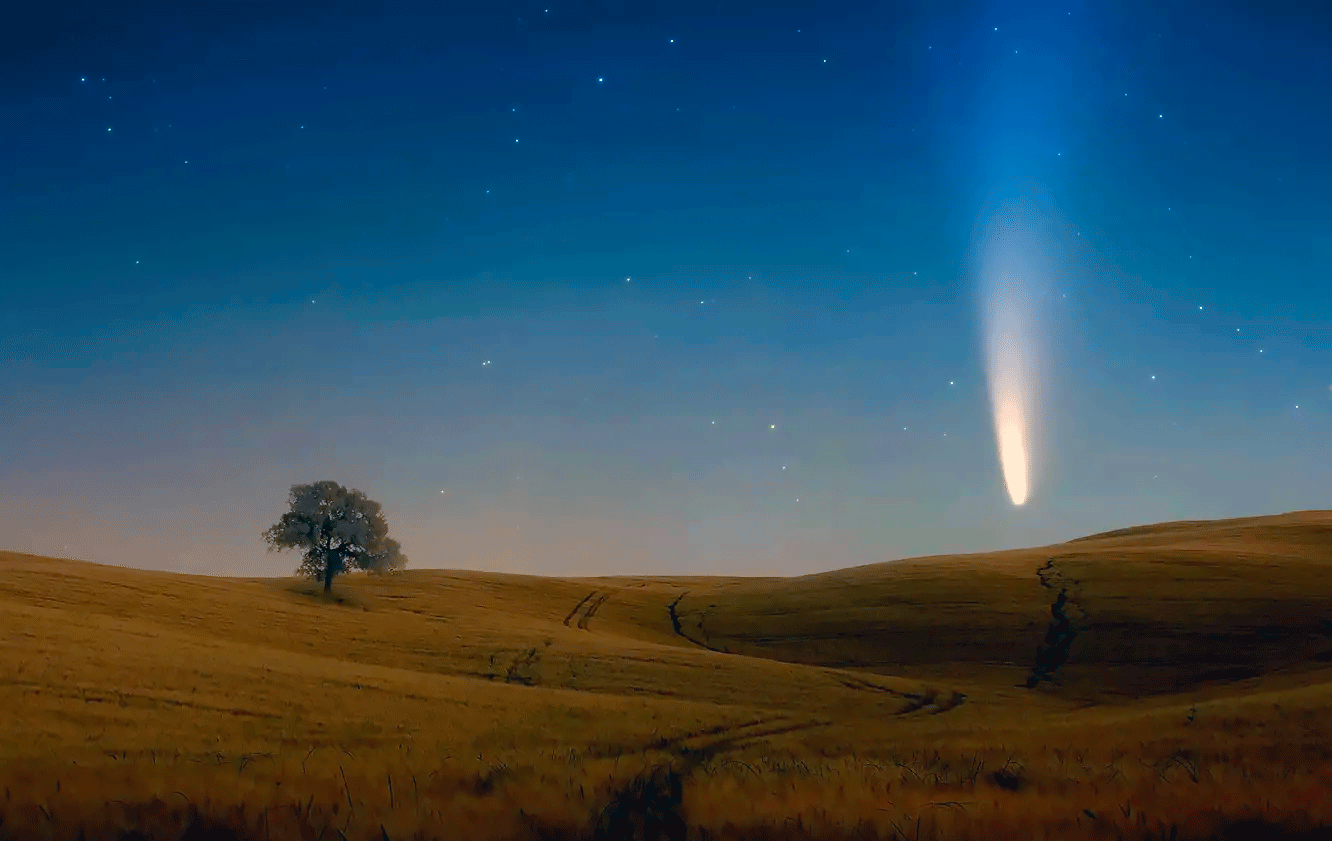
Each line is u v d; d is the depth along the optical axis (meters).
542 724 31.12
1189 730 25.00
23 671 30.38
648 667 46.41
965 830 11.06
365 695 33.59
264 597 62.62
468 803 12.91
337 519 71.62
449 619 63.38
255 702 30.58
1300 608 55.28
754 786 14.53
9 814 11.93
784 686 43.00
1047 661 51.50
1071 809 12.05
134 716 26.98
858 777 16.30
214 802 12.54
